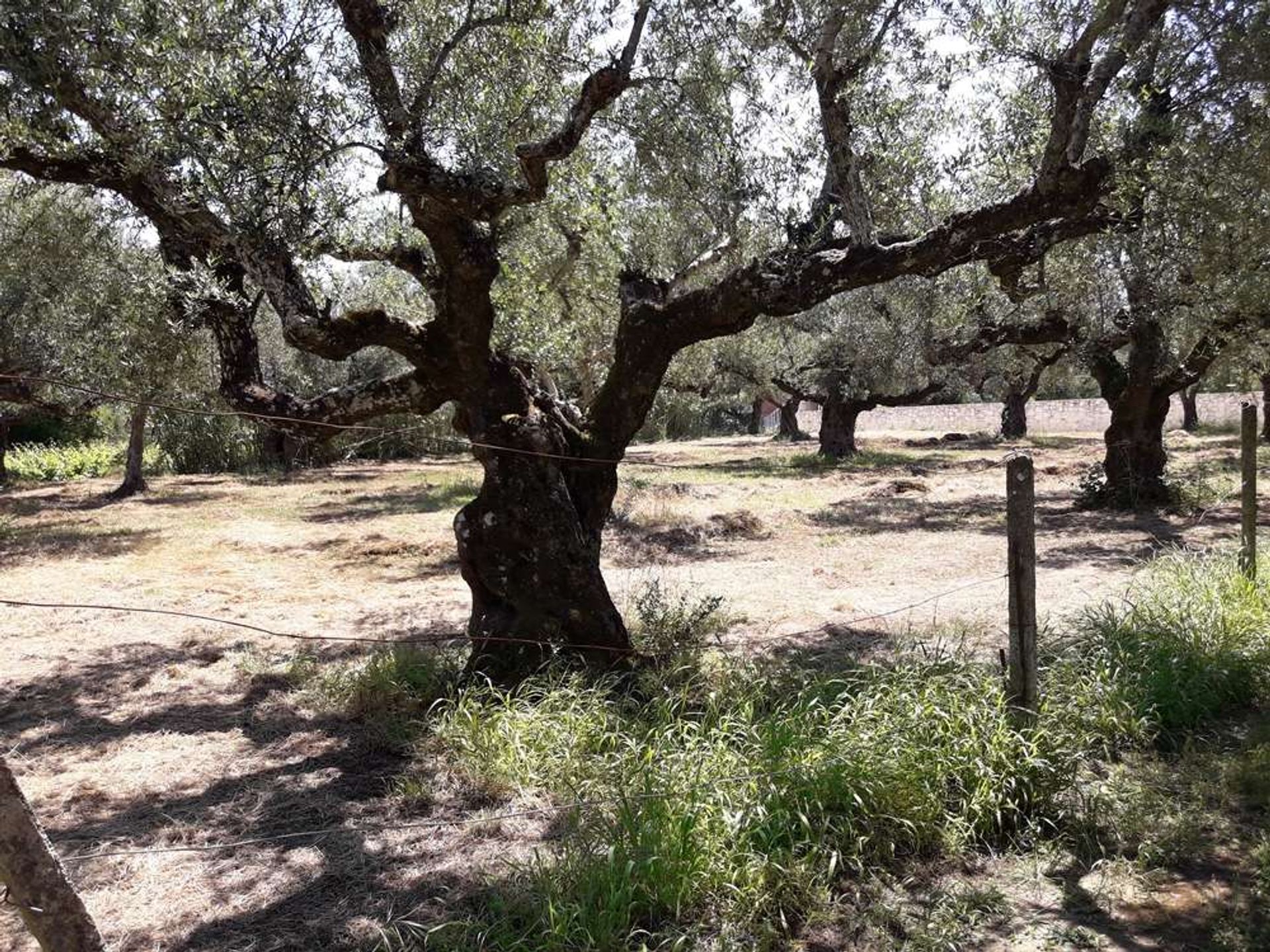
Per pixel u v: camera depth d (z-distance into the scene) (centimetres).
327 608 924
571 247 973
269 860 399
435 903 362
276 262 560
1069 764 442
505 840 412
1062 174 538
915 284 1545
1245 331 996
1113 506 1414
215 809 453
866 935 342
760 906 348
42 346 1359
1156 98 621
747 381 2406
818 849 378
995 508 1526
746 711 481
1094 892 369
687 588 955
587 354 1135
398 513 1678
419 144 543
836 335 2150
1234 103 564
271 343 2231
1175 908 354
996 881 379
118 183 596
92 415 2306
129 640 794
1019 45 602
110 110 511
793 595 919
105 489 2181
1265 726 510
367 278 1204
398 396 618
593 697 523
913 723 450
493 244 590
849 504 1622
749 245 736
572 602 597
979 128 859
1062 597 820
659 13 608
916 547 1184
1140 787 442
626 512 1438
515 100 621
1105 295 1297
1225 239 611
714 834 375
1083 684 518
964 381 2517
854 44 579
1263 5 524
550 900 330
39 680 677
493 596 614
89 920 223
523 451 594
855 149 689
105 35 493
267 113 525
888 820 402
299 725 571
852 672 552
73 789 479
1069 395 4591
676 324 614
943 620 763
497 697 562
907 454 2877
